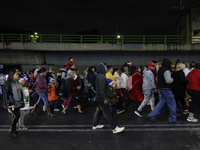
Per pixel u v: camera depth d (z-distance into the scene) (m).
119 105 6.60
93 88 6.74
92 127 4.28
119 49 15.03
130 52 15.90
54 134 3.92
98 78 3.70
